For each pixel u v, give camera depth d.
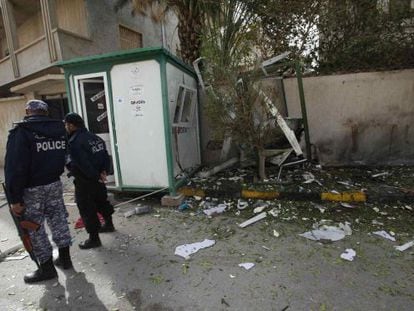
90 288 2.63
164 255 3.14
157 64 4.24
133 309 2.34
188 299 2.42
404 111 5.50
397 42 5.62
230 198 4.59
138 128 4.52
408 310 2.17
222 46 5.44
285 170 5.38
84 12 9.52
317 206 4.10
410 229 3.42
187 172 5.28
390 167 5.54
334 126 5.80
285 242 3.27
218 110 4.45
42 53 9.09
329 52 6.04
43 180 2.70
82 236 3.73
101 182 3.42
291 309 2.24
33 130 2.61
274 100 5.30
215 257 3.04
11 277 2.88
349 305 2.25
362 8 5.75
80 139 3.24
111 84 4.50
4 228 4.18
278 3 5.98
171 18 15.01
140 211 4.29
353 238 3.27
